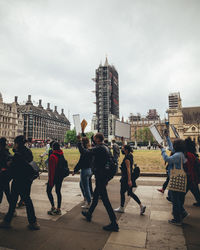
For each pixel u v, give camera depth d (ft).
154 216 15.93
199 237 12.16
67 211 16.90
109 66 458.91
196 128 266.77
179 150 14.67
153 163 56.13
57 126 502.38
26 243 11.27
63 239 11.79
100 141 14.57
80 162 17.62
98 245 11.09
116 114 476.95
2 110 286.46
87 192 17.44
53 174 15.85
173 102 458.09
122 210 16.85
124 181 16.76
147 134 398.21
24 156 13.88
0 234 12.42
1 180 15.05
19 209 17.51
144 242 11.48
